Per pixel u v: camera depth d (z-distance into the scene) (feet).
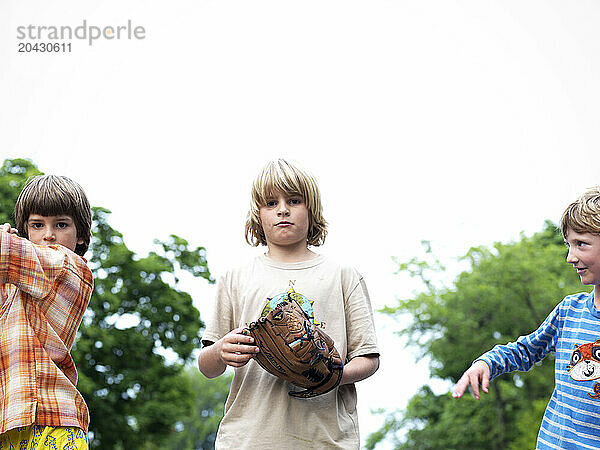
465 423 91.66
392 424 96.68
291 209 12.66
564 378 12.10
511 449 83.82
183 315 77.46
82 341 69.82
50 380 11.27
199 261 79.56
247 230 13.41
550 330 12.62
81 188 12.76
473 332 93.09
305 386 11.71
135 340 73.61
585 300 12.34
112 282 75.61
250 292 12.69
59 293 11.72
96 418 70.23
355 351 12.68
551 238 106.73
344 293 12.97
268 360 11.57
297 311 11.60
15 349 11.25
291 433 12.03
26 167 71.97
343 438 12.27
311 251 13.21
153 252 78.89
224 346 11.63
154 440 74.74
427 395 97.35
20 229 12.47
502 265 93.91
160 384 74.08
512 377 90.89
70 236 12.47
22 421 10.83
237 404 12.40
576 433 11.80
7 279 11.41
